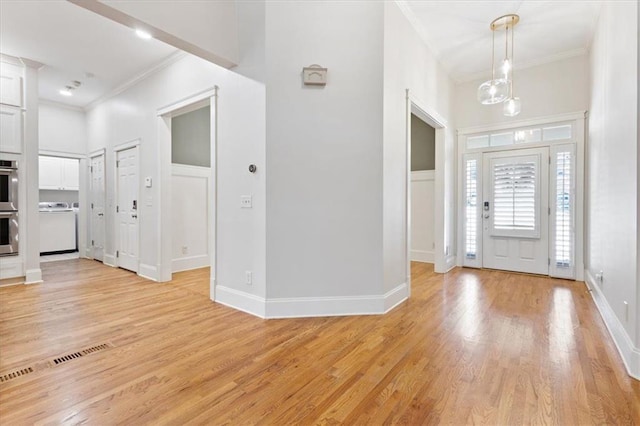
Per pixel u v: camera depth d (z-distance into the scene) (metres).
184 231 4.99
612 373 1.92
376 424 1.49
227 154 3.22
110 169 5.32
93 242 5.96
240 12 3.02
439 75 4.48
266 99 2.84
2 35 3.57
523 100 4.62
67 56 4.02
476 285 4.00
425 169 5.61
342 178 2.93
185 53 3.76
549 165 4.46
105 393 1.73
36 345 2.33
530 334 2.50
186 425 1.48
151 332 2.57
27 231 4.18
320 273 2.93
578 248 4.23
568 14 3.44
